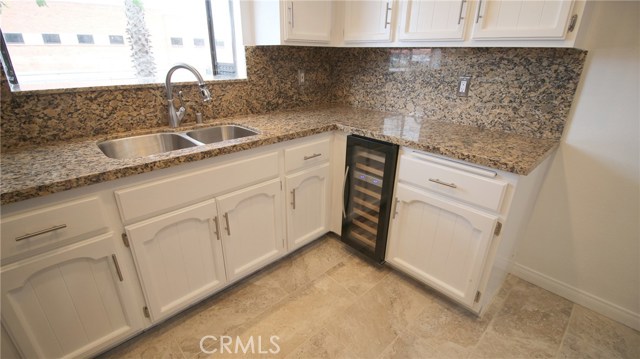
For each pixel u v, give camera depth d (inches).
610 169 57.3
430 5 61.9
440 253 62.4
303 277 74.4
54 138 55.6
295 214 74.3
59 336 45.8
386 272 76.3
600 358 55.4
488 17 55.2
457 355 55.7
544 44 50.9
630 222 57.6
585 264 64.7
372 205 73.6
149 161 46.4
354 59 93.4
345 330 60.4
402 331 60.3
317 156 74.0
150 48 74.1
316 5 74.7
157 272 53.2
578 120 58.6
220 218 58.2
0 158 47.6
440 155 57.2
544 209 66.9
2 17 54.9
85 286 46.2
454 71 73.0
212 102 75.2
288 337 58.9
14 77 58.0
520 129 65.6
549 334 60.0
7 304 40.0
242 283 72.1
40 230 39.8
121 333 52.0
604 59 53.7
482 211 53.6
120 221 46.8
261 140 59.5
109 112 60.7
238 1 75.0
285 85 89.6
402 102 85.2
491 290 62.6
